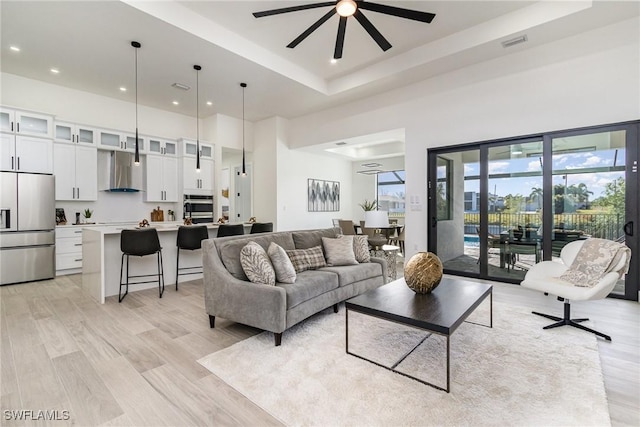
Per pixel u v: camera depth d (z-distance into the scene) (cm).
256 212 741
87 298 372
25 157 449
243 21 382
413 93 519
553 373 200
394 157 883
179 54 409
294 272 283
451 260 493
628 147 349
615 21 345
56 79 488
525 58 410
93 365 215
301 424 157
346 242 379
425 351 235
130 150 575
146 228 389
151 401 176
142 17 328
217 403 174
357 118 597
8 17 325
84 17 327
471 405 170
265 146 720
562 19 338
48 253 465
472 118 457
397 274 514
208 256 286
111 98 572
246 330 279
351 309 229
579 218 382
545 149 400
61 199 490
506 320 294
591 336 256
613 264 265
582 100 373
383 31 403
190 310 332
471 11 362
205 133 709
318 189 823
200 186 651
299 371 207
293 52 460
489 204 452
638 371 204
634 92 344
